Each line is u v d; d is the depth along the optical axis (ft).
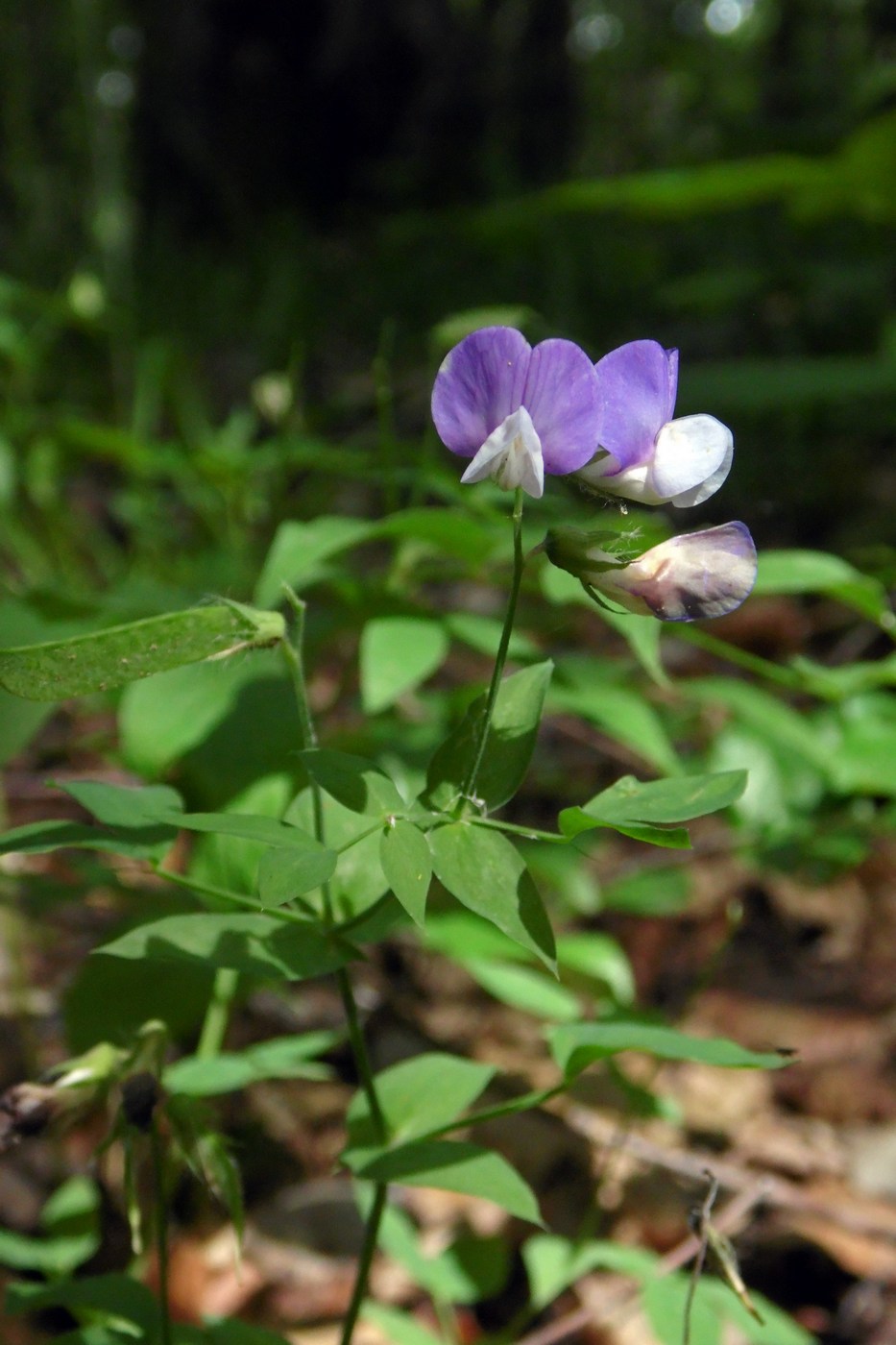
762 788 1.63
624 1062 1.61
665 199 3.37
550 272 4.42
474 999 1.70
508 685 0.95
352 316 4.54
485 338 0.88
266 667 1.27
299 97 6.20
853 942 1.89
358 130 6.34
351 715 1.79
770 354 3.81
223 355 4.08
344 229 6.30
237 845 1.17
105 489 2.87
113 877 1.06
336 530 1.25
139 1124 0.96
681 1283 1.12
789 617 2.53
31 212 3.12
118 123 2.81
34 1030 1.48
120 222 2.81
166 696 1.26
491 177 5.89
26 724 1.20
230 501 1.85
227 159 6.18
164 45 6.07
